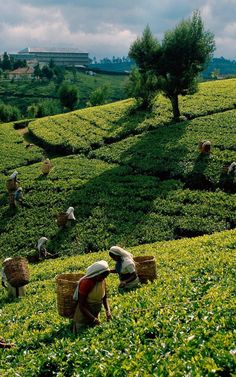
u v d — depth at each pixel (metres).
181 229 27.05
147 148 40.12
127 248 23.97
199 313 9.62
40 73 195.12
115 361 8.18
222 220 27.02
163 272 15.19
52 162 42.66
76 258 23.81
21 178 39.53
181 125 44.50
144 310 10.68
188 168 34.03
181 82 45.88
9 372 9.05
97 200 32.47
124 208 30.61
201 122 44.22
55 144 48.44
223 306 9.69
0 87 179.75
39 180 38.25
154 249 21.53
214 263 14.66
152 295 11.99
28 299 16.47
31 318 13.10
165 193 31.41
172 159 36.28
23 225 31.78
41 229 30.56
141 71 48.47
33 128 57.72
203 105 50.41
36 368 9.08
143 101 53.09
